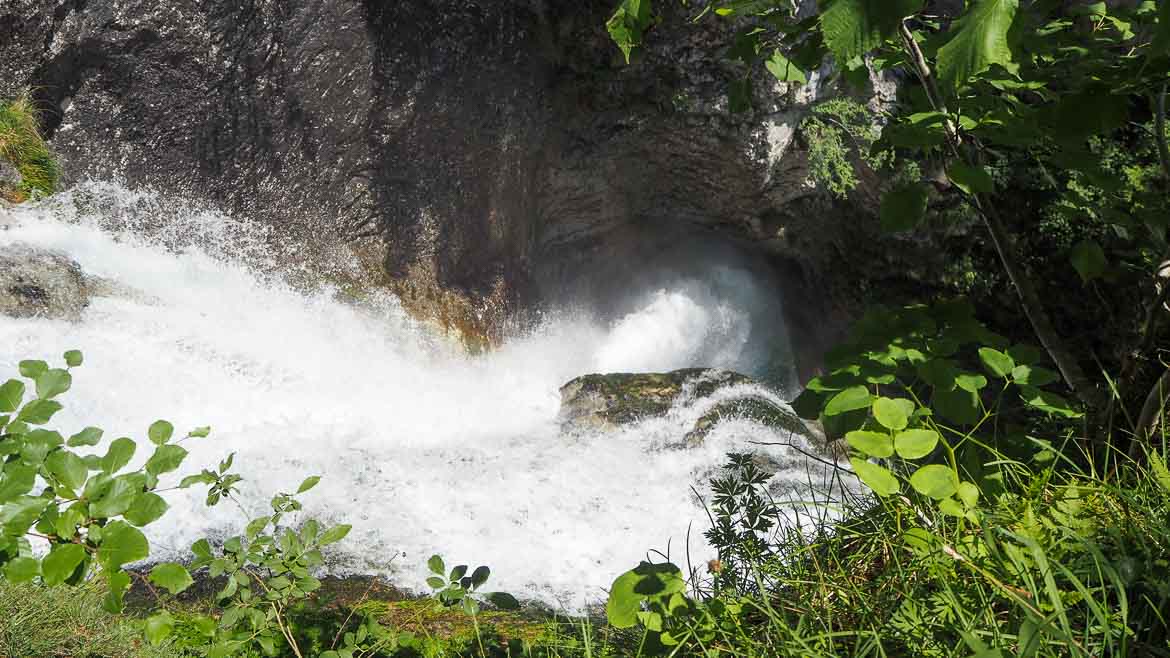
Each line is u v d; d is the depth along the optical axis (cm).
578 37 942
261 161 907
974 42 142
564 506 598
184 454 165
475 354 979
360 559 493
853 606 179
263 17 888
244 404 698
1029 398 186
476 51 948
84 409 615
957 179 193
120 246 815
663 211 1116
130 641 285
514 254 1059
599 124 1009
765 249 1153
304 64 903
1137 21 223
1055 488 190
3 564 153
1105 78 180
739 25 880
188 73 877
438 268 980
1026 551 159
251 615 221
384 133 938
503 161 997
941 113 201
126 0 852
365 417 739
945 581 154
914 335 199
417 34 927
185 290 805
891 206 195
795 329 1248
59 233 780
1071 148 209
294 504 235
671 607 164
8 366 617
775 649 166
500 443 699
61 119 857
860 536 201
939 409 185
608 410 745
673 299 1271
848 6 129
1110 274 240
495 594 222
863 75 230
